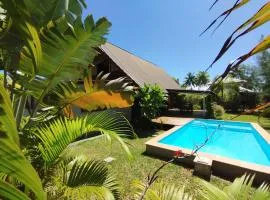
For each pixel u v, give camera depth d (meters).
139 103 15.80
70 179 3.19
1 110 1.06
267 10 0.62
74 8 3.25
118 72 16.41
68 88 3.53
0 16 2.93
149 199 2.51
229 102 26.27
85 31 2.66
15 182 2.53
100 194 2.93
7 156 1.08
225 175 6.77
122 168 6.91
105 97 3.84
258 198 2.54
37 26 2.48
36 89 2.90
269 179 6.15
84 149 8.70
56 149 2.98
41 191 1.22
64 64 2.81
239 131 16.38
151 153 8.53
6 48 2.40
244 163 6.78
